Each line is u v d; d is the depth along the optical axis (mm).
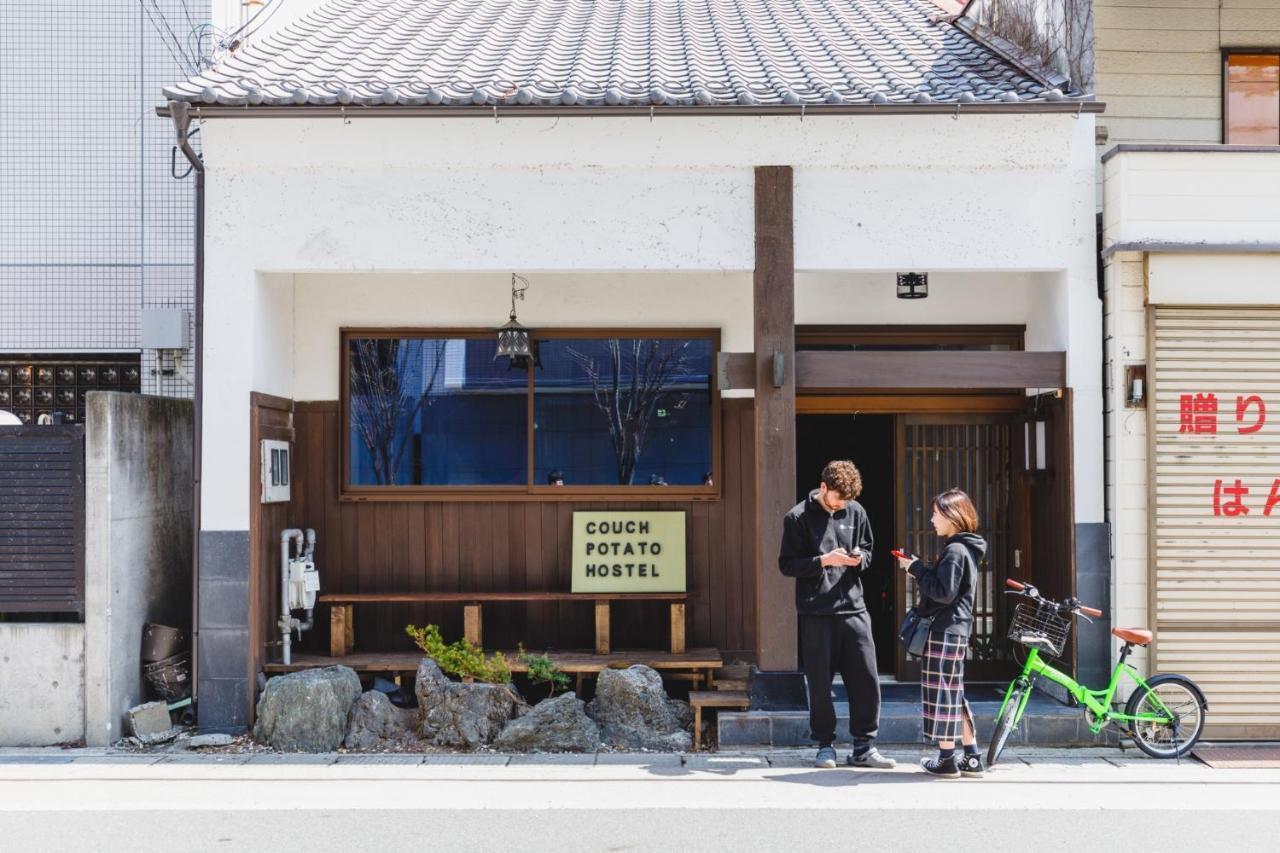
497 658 7973
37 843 5430
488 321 9031
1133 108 8516
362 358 9047
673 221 7828
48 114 9500
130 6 9523
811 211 7828
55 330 9484
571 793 6336
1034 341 8758
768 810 5996
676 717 7734
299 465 8898
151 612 8141
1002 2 9492
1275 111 8547
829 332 9188
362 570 8930
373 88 7578
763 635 7676
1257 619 7586
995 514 9086
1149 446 7598
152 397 8195
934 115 7617
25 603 7480
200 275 7953
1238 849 5379
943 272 8805
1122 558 7609
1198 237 7590
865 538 7043
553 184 7828
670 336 9055
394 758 7160
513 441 9055
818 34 9742
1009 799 6230
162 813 5926
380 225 7816
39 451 7531
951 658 6637
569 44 9406
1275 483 7629
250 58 8461
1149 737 7262
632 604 8992
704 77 8008
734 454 9016
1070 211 7852
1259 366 7656
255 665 7758
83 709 7484
